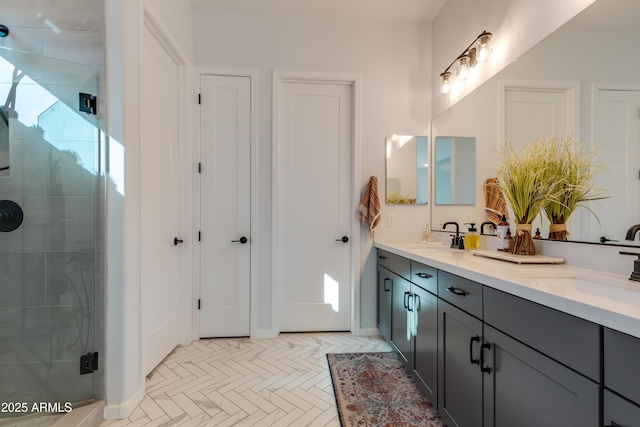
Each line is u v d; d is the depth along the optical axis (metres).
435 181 2.62
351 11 2.56
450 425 1.35
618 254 1.12
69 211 1.54
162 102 2.12
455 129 2.32
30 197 1.52
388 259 2.32
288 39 2.58
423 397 1.72
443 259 1.53
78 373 1.53
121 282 1.55
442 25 2.53
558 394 0.79
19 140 1.52
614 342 0.65
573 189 1.31
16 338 1.52
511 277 1.03
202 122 2.52
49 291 1.53
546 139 1.45
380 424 1.49
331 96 2.68
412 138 2.69
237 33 2.54
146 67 1.90
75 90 1.53
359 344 2.45
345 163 2.69
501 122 1.80
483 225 1.96
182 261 2.41
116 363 1.55
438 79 2.59
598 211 1.20
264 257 2.57
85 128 1.54
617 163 1.13
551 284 0.93
